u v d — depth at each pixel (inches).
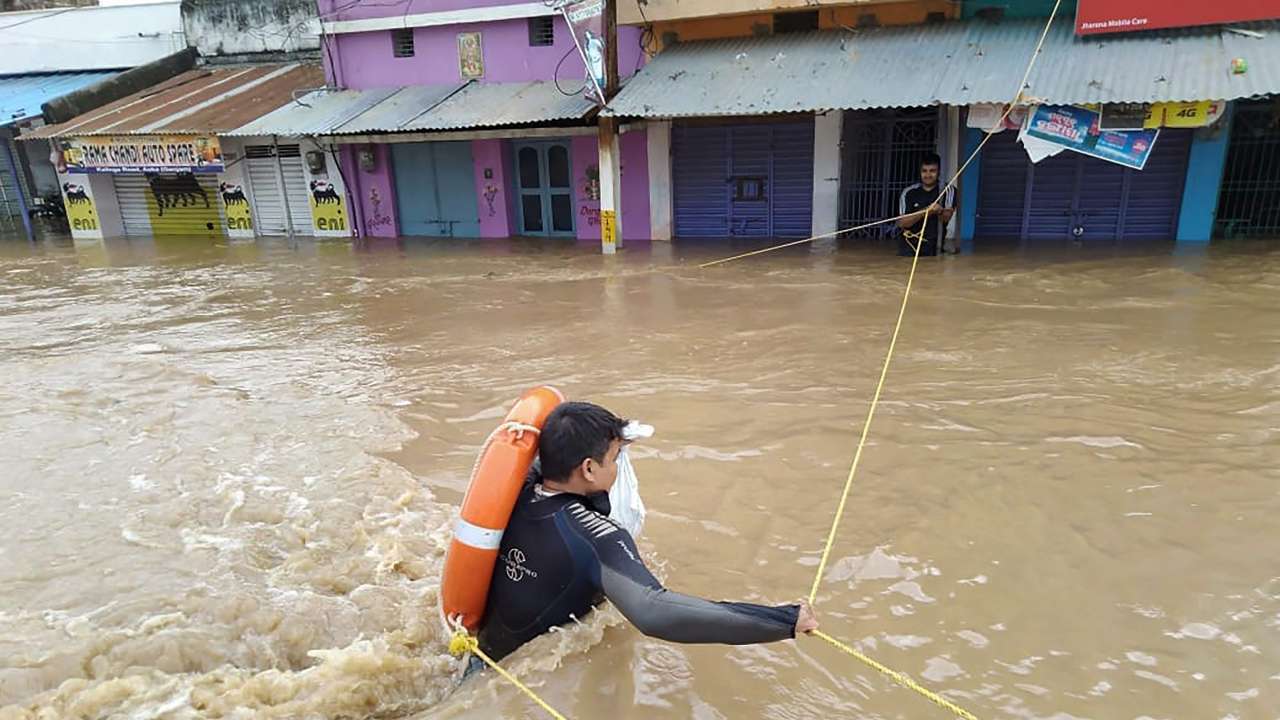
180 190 828.0
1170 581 151.3
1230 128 494.3
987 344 307.3
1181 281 395.9
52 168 945.5
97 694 127.0
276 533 185.2
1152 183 515.5
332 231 765.3
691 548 171.2
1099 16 451.8
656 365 302.7
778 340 327.6
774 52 530.9
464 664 135.2
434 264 575.2
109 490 210.1
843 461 210.7
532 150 687.7
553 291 455.2
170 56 877.8
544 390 137.9
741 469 209.0
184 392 293.1
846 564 162.2
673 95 518.6
